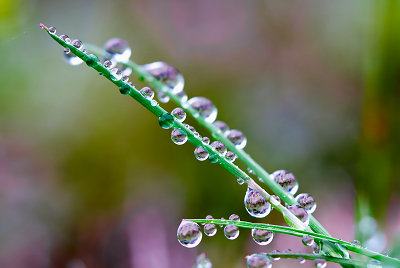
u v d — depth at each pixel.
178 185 0.21
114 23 0.26
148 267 0.19
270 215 0.19
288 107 0.24
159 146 0.22
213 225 0.13
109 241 0.20
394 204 0.16
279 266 0.16
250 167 0.13
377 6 0.16
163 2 0.26
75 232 0.20
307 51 0.26
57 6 0.25
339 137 0.22
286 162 0.22
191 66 0.26
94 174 0.22
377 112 0.16
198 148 0.13
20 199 0.21
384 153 0.16
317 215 0.20
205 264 0.13
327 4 0.25
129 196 0.21
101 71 0.12
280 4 0.26
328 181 0.21
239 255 0.17
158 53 0.26
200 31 0.26
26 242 0.20
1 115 0.22
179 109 0.13
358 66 0.24
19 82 0.23
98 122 0.23
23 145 0.22
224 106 0.24
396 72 0.16
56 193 0.21
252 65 0.26
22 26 0.22
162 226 0.20
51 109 0.23
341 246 0.12
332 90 0.24
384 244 0.15
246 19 0.27
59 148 0.23
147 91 0.13
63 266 0.19
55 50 0.24
